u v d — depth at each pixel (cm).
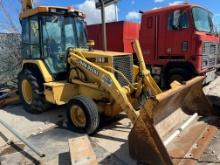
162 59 902
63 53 652
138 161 411
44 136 548
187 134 477
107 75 525
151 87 546
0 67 1081
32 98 681
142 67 566
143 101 553
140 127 396
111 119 623
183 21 840
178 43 858
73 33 680
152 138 387
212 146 476
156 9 908
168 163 372
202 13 876
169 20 870
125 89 543
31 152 485
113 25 1077
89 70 570
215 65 941
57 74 649
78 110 549
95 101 572
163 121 475
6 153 486
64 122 605
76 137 511
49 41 646
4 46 1100
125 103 486
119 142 508
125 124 595
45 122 632
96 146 493
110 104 551
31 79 664
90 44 703
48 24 644
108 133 551
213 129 503
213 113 565
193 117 530
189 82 491
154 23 906
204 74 855
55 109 727
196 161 403
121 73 555
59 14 654
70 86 612
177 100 500
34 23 658
